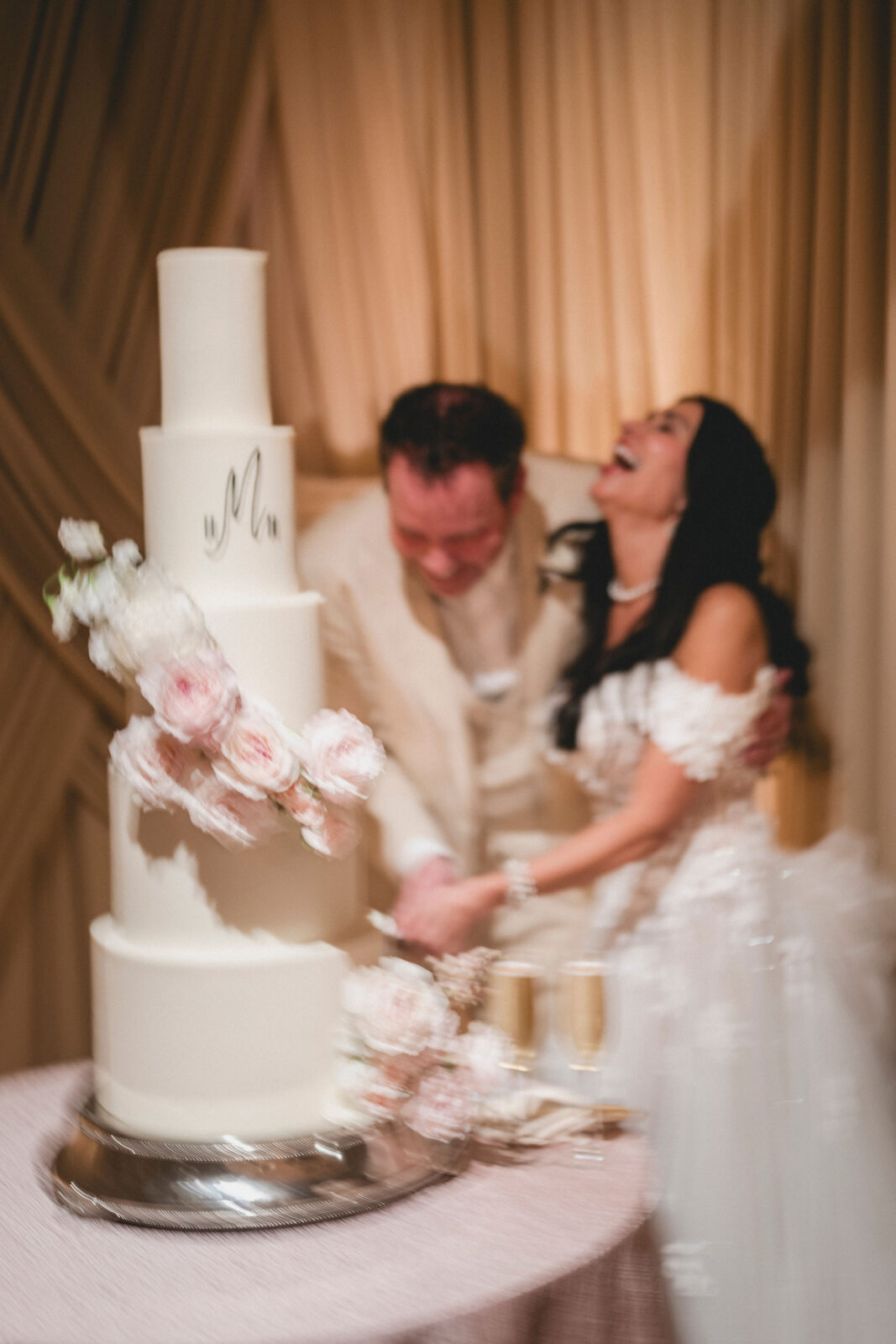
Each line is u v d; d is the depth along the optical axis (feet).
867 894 7.43
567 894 7.77
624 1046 6.78
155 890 4.13
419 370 8.26
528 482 7.85
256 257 4.19
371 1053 4.16
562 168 8.00
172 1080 4.07
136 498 8.23
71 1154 4.27
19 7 7.97
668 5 7.73
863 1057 7.07
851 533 7.65
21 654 8.31
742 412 7.87
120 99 8.09
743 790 7.21
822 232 7.61
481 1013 5.24
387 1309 3.45
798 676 7.56
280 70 8.09
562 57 7.91
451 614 7.93
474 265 8.16
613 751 7.22
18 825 8.39
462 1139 4.56
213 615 4.09
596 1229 3.95
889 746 7.61
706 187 7.82
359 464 8.30
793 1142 6.78
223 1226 3.89
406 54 8.05
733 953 6.88
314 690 4.34
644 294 7.98
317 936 4.25
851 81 7.47
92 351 8.18
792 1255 6.69
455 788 8.02
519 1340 3.53
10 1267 3.70
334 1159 4.08
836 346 7.64
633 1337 3.97
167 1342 3.30
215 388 4.20
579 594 7.72
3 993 8.50
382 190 8.16
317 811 4.00
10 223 8.03
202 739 3.85
